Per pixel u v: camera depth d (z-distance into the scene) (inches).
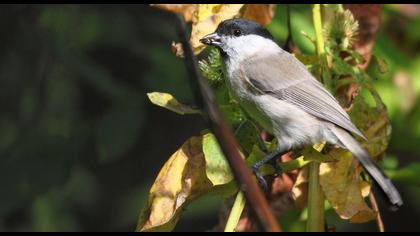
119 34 461.7
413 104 443.5
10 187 442.9
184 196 319.3
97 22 460.4
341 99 357.4
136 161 485.7
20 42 463.2
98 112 464.8
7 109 464.1
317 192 329.7
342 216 331.0
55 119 461.1
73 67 460.4
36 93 463.2
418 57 452.1
